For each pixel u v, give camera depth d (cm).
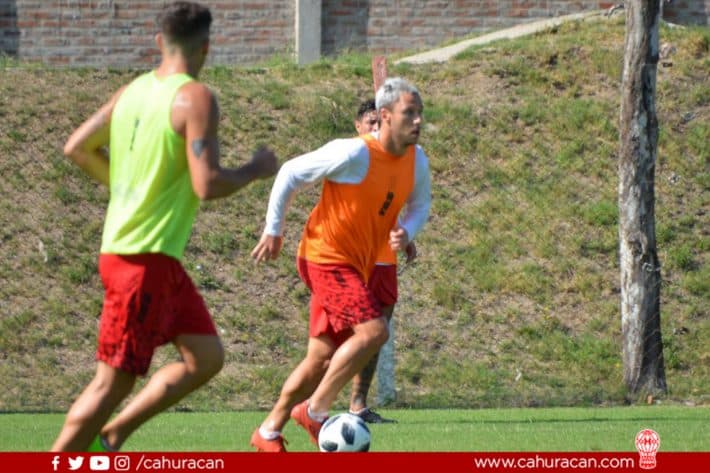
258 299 5959
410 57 7650
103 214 6388
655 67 5109
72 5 7538
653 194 5194
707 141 7012
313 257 2553
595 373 5547
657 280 5247
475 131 7025
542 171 6800
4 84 7050
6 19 7506
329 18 7694
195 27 2003
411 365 5534
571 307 6009
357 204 2525
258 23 7669
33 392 5172
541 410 4488
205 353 2002
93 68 7344
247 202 6562
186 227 1967
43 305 5791
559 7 7994
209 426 3475
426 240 6356
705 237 6462
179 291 1973
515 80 7388
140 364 1941
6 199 6325
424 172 2711
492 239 6381
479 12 7875
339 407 4859
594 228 6475
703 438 3048
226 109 7006
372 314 2505
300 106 7094
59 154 6625
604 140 7012
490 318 5912
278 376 5328
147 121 1939
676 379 5578
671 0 7925
